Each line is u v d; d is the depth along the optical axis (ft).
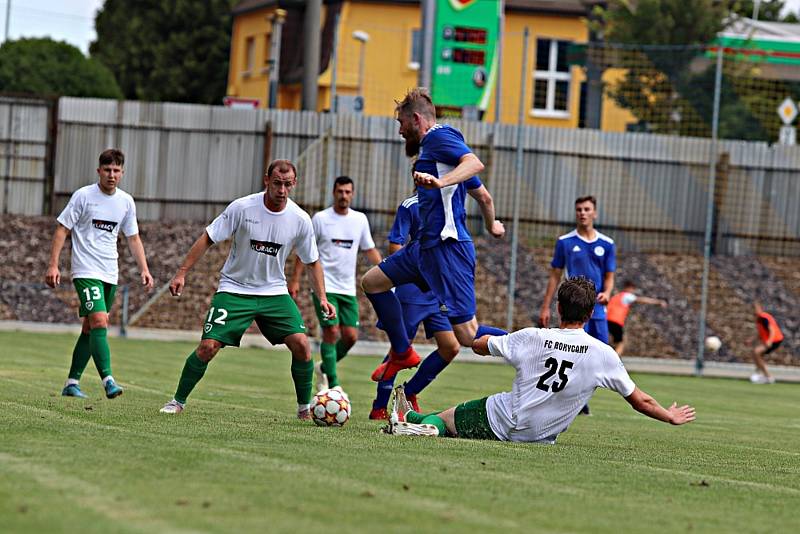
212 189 211.20
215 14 398.21
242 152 210.79
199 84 396.78
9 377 91.45
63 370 102.01
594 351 57.41
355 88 299.99
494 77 216.95
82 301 77.15
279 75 327.26
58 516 32.09
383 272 69.26
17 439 48.60
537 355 57.98
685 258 208.54
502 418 58.49
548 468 48.37
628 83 234.79
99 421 58.80
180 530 30.91
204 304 178.09
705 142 211.61
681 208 212.02
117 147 208.85
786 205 212.02
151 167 209.87
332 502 36.29
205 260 190.70
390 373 71.72
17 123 206.08
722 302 193.77
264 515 33.58
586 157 209.77
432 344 168.96
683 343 180.04
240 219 65.26
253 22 346.54
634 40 258.16
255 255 65.87
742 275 203.41
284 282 67.46
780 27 278.87
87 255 78.02
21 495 35.12
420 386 73.15
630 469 50.60
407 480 41.93
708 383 147.95
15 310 170.40
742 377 162.91
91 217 78.07
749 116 235.81
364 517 34.06
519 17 302.25
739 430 85.40
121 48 407.44
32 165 207.10
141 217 209.77
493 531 33.17
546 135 209.05
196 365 66.33
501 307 184.44
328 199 200.54
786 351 180.86
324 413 64.13
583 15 303.68
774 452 67.15
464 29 213.66
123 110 208.85
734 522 37.55
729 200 212.02
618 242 211.41
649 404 57.11
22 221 201.26
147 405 72.49
